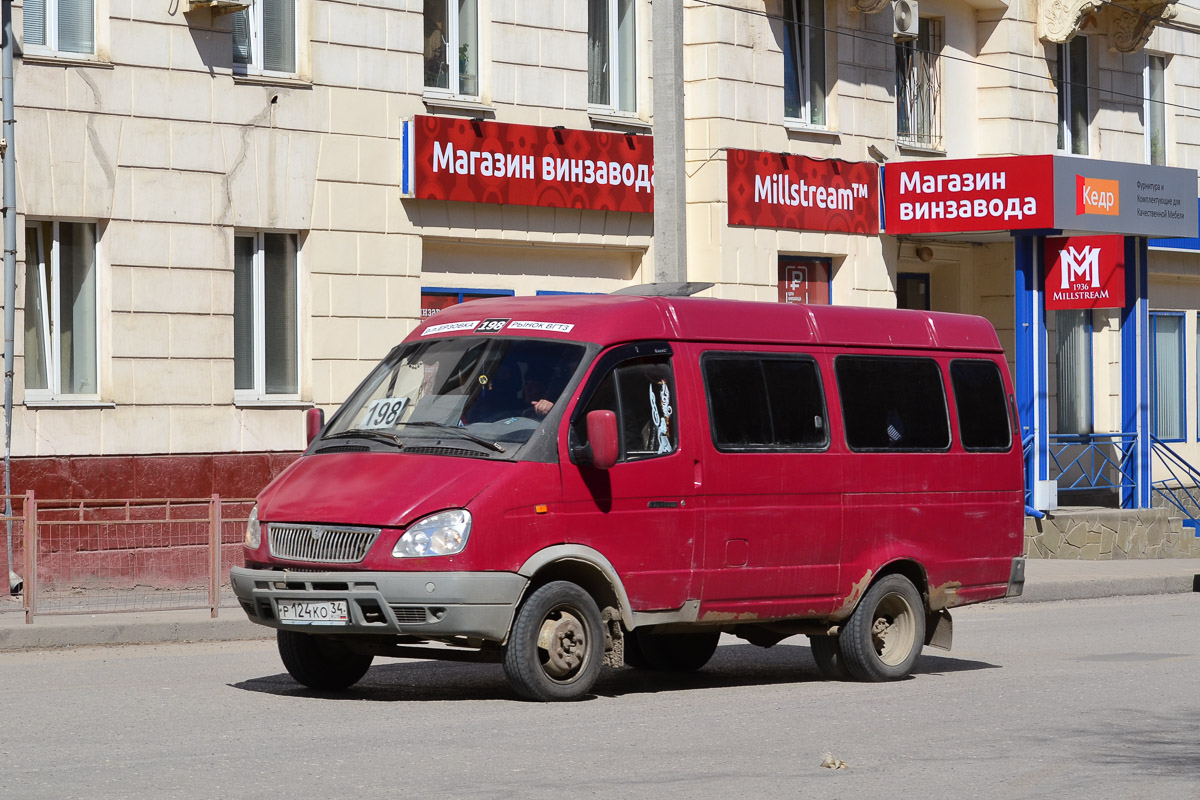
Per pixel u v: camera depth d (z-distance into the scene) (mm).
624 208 22422
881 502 12664
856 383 12672
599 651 11039
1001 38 28125
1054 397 29641
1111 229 24641
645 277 23016
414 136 20125
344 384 19719
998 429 13688
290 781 8094
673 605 11367
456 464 10648
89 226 17828
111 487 17625
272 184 19047
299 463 11414
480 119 20906
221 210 18578
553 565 10883
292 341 19484
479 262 21422
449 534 10305
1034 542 24781
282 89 19156
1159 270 31156
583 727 9938
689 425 11523
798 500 12102
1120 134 30688
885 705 11242
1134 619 18094
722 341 11898
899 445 12859
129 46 17875
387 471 10766
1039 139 28703
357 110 19828
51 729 9672
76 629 14484
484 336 11617
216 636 15195
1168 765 9008
